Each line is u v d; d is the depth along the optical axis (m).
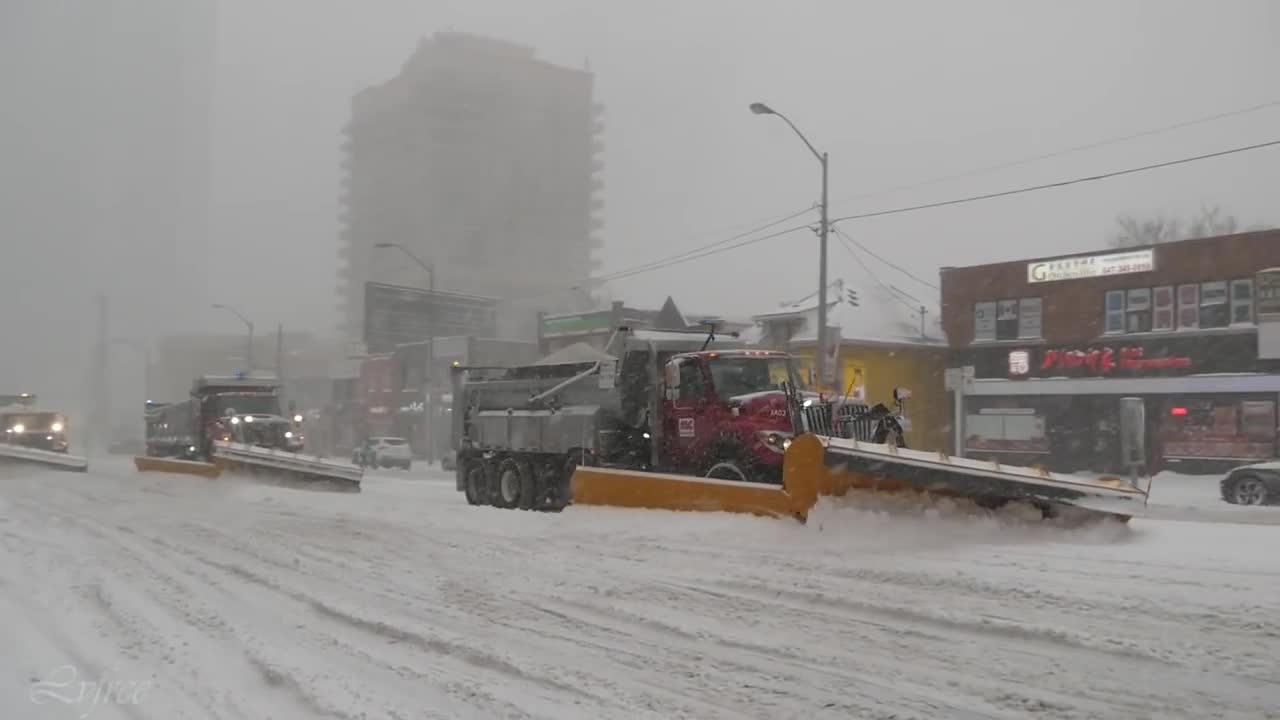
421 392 64.19
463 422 19.69
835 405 12.32
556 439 16.52
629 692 5.90
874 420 12.45
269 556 11.84
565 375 16.94
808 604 7.74
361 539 13.16
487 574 9.88
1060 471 35.91
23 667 6.82
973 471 10.05
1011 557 8.81
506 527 13.32
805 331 41.03
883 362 40.34
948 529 9.95
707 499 11.41
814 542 9.91
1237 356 31.91
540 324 55.81
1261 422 31.02
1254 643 6.02
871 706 5.46
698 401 13.88
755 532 10.50
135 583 10.15
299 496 20.50
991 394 37.94
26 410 43.78
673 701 5.71
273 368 115.81
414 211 151.25
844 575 8.49
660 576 9.14
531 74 161.12
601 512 12.73
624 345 15.33
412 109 152.00
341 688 6.11
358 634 7.64
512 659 6.64
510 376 18.47
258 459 24.22
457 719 5.50
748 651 6.63
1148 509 20.58
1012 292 37.81
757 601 7.94
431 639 7.25
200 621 8.23
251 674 6.61
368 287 74.38
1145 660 5.88
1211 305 32.81
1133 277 34.47
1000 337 38.19
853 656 6.38
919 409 40.72
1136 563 8.29
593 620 7.70
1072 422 35.75
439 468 47.34
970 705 5.41
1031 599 7.30
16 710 5.86
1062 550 9.11
